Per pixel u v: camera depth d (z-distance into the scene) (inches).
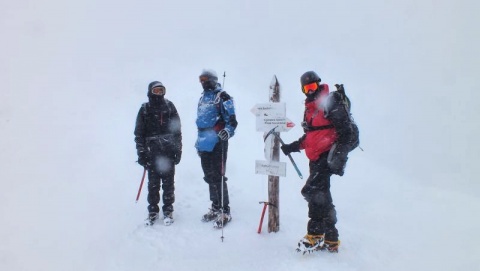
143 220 196.2
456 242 181.8
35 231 181.2
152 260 158.9
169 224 191.8
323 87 152.2
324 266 148.7
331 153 146.9
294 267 149.3
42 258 160.1
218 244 172.6
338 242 161.2
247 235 181.6
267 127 174.2
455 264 159.6
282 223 196.5
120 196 221.5
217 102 187.3
